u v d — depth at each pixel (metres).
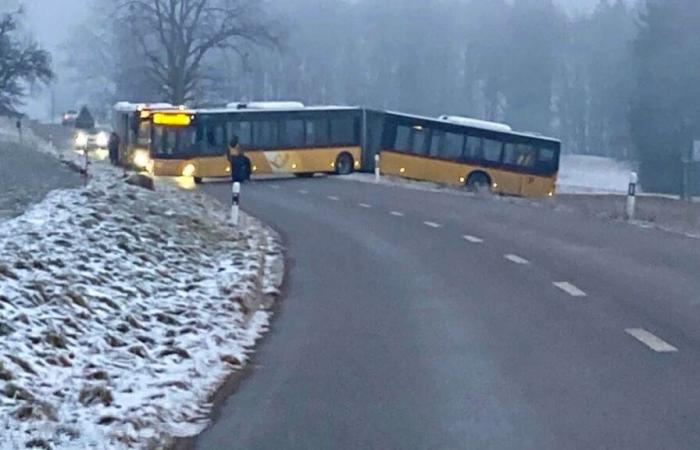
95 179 34.97
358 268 20.17
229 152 45.41
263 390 10.74
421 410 9.91
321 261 21.27
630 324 14.14
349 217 31.39
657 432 9.10
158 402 9.91
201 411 9.95
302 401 10.29
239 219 29.56
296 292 17.27
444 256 22.00
